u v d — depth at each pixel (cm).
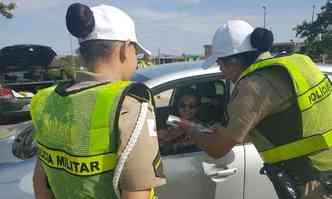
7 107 579
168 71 295
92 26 134
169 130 277
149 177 129
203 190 273
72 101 134
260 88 195
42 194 156
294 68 197
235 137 199
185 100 284
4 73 902
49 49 904
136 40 142
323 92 202
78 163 131
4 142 309
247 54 209
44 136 143
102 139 128
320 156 199
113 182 129
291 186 202
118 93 129
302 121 196
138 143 128
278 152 202
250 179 279
